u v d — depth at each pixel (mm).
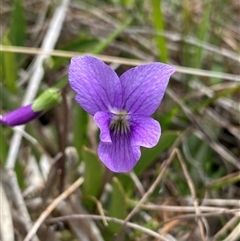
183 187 76
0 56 81
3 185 66
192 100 90
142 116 49
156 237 58
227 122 87
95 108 48
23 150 78
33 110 56
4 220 61
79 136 72
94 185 66
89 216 61
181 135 80
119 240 60
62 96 59
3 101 78
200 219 62
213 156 83
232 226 70
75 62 47
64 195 65
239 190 78
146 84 48
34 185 71
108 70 48
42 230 63
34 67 84
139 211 70
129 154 47
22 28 86
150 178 78
